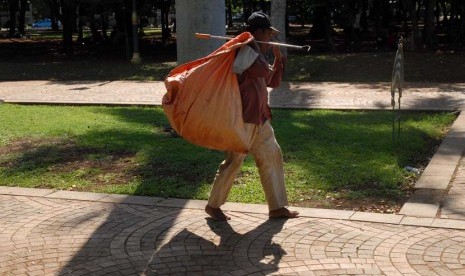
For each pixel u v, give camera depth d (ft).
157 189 22.67
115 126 36.60
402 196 21.20
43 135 34.22
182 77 17.10
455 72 62.75
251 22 17.72
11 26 150.20
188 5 30.96
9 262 16.20
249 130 17.34
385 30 105.40
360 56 71.31
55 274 15.39
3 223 19.36
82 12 99.19
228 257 16.17
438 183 22.27
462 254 15.76
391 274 14.67
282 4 68.90
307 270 15.11
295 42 105.91
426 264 15.21
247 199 21.09
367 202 20.66
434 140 30.81
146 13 89.81
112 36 117.80
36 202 21.65
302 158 26.86
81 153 29.63
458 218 18.47
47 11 190.90
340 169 24.76
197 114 16.93
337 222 18.48
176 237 17.74
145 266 15.75
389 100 44.42
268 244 16.92
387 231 17.58
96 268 15.71
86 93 53.98
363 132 32.35
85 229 18.66
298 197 21.43
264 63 16.96
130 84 61.05
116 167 26.76
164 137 32.94
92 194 22.43
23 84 63.77
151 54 96.99
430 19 83.10
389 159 26.22
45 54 102.53
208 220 19.07
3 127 36.78
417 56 70.69
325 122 35.94
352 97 47.11
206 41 31.07
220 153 28.48
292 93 50.72
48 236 18.11
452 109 39.22
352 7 97.40
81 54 100.37
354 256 15.87
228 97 16.87
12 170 26.43
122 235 18.03
